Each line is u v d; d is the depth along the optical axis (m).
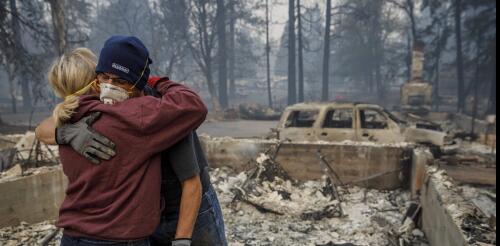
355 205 5.89
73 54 1.34
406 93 25.42
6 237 4.20
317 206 5.46
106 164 1.19
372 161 6.75
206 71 35.47
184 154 1.31
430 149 8.92
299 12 39.69
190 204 1.31
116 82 1.26
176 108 1.22
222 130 18.34
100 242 1.20
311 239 4.53
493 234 2.82
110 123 1.19
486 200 5.67
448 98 43.19
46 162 6.62
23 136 8.00
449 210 3.42
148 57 1.33
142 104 1.21
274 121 24.70
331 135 8.32
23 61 16.81
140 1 51.19
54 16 16.09
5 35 16.16
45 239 3.91
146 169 1.22
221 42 41.97
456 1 31.98
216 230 1.57
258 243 4.39
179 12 35.00
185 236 1.29
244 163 7.39
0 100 48.31
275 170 6.68
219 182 6.69
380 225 4.97
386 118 8.30
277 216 5.30
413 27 35.22
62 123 1.25
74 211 1.26
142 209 1.21
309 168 7.02
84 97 1.27
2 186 4.38
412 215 5.03
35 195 4.79
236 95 59.72
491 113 27.09
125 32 47.66
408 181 6.57
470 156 9.36
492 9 27.92
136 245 1.21
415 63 26.75
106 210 1.20
